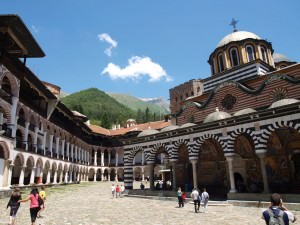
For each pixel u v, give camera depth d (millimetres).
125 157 33531
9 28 25219
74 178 60156
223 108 29500
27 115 35906
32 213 11320
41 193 15906
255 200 20031
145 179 72250
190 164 32406
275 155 25172
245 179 26672
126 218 15398
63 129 51906
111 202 24703
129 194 31453
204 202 18984
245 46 33062
